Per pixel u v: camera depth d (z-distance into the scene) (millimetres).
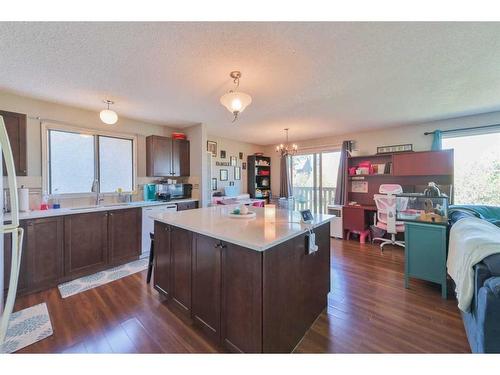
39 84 2453
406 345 1622
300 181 6004
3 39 1647
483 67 2102
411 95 2791
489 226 1947
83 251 2801
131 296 2314
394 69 2146
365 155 4609
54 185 3072
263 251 1320
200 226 1801
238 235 1509
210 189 4688
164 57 1929
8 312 1002
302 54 1894
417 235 2453
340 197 4934
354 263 3246
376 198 4012
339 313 2043
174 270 2041
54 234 2559
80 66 2066
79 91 2652
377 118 3824
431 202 2486
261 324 1326
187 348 1590
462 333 1744
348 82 2424
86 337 1702
